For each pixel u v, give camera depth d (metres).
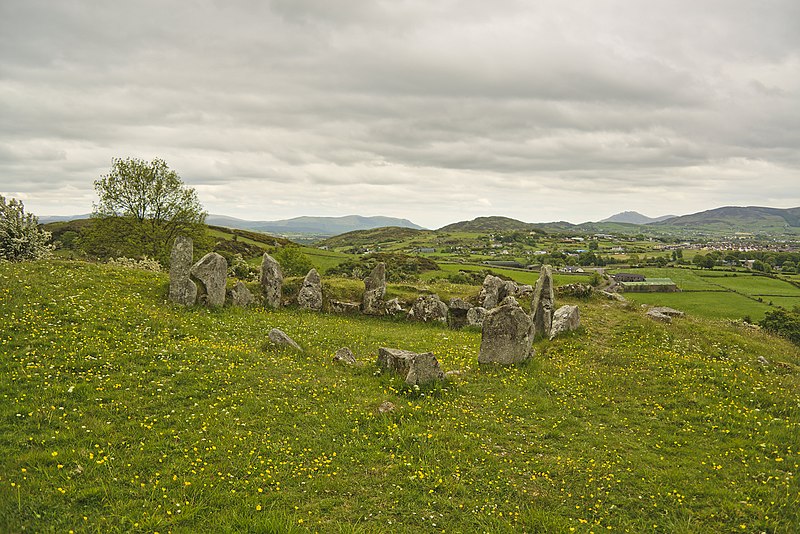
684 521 10.41
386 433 13.89
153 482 10.65
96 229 56.97
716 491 11.41
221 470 11.39
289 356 20.08
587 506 10.97
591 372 20.45
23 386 14.12
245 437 13.02
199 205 62.19
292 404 15.34
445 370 20.62
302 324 27.56
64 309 20.39
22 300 20.52
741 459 13.27
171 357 17.77
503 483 11.73
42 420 12.59
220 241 119.19
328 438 13.46
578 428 15.12
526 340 21.47
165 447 12.09
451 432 14.20
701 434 14.88
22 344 16.69
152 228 58.62
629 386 18.86
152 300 25.22
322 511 10.27
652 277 111.44
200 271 27.06
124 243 56.78
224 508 10.05
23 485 9.94
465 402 16.89
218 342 20.94
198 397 15.17
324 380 17.72
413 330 30.31
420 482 11.50
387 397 16.47
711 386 18.53
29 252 33.75
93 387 14.66
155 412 13.90
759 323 55.28
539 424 15.41
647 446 14.16
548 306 26.23
